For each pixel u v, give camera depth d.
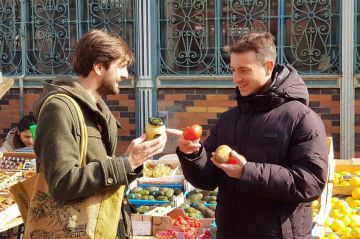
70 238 2.77
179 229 4.18
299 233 3.00
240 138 3.09
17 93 7.76
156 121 3.01
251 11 7.21
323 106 7.17
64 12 7.60
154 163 5.90
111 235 2.80
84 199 2.78
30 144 6.00
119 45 2.95
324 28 7.11
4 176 5.14
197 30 7.35
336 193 5.45
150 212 4.45
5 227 4.49
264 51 2.96
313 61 7.16
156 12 7.39
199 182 3.17
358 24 7.07
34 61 7.74
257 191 2.85
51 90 2.82
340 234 4.56
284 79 3.02
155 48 7.43
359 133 7.15
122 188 2.84
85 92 2.87
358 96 7.12
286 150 2.96
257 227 2.98
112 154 3.05
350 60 7.04
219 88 7.34
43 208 2.82
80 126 2.78
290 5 7.14
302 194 2.84
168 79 7.42
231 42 7.29
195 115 7.44
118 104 7.58
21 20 7.68
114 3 7.50
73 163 2.70
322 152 2.90
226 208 3.11
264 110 3.04
